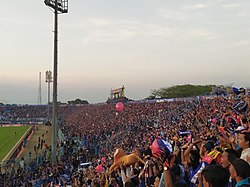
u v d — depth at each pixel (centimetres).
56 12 3897
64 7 3944
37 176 3247
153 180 905
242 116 1289
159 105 7088
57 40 3900
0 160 4797
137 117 6322
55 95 3847
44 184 2725
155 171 881
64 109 14388
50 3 3769
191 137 1173
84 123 8488
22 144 6291
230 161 552
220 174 482
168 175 645
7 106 16025
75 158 3547
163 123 4378
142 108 7406
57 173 2812
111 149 3544
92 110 11181
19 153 5612
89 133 5906
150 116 5881
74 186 1983
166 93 13550
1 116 13862
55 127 3806
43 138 7338
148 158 964
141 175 1001
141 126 4822
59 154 4428
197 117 2316
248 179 502
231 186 584
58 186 2352
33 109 15175
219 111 2427
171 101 7294
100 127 6531
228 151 618
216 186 480
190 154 861
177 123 3291
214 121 1620
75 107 14438
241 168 505
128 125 5497
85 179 1902
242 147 684
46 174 3058
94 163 2730
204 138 1060
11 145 6397
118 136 4688
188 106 5412
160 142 739
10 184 3158
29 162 4181
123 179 1163
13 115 14125
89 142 4928
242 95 1517
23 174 3422
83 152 3831
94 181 1469
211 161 720
